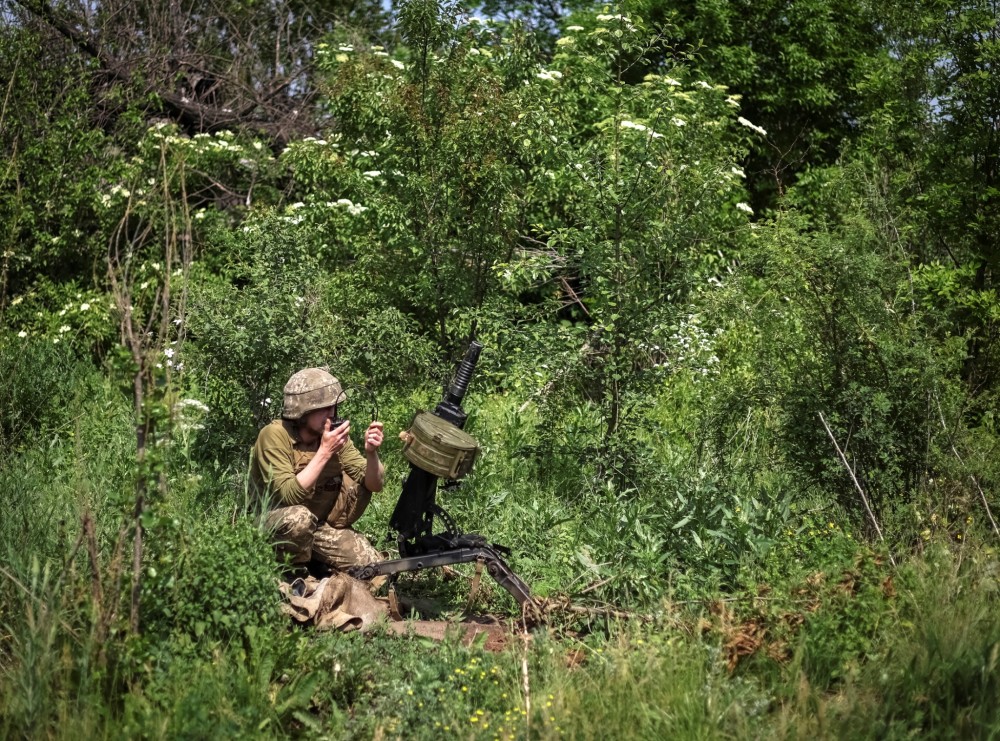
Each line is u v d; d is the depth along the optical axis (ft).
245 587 14.28
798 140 54.90
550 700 12.91
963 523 18.74
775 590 15.58
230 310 23.30
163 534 13.97
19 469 20.63
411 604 17.19
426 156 26.81
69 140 38.70
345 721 12.90
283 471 16.94
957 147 26.27
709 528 18.85
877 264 20.15
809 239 20.68
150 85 46.39
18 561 14.42
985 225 25.81
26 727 12.25
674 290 23.97
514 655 14.43
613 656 14.05
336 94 28.96
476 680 13.64
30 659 12.63
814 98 52.19
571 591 16.84
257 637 13.91
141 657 13.10
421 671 13.88
